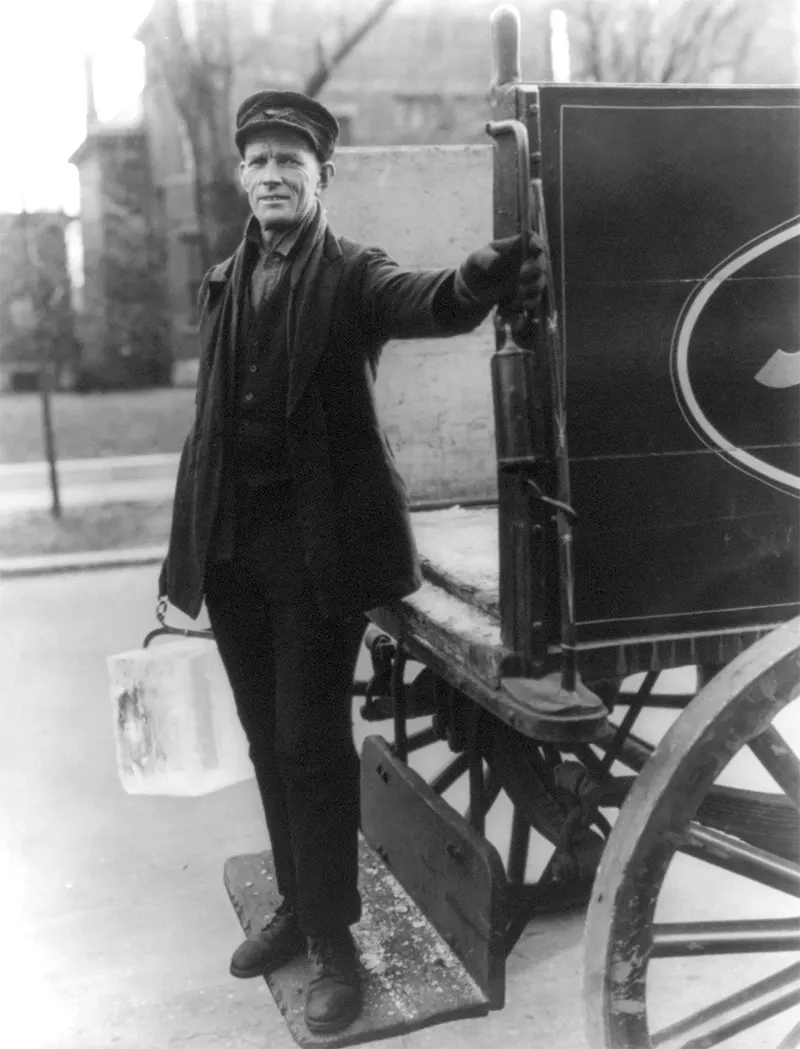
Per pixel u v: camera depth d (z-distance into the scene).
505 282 1.77
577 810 2.28
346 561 2.21
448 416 3.46
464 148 3.36
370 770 3.02
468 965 2.47
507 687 1.89
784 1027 2.33
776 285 1.85
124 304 20.69
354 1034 2.31
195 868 3.28
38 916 3.00
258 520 2.28
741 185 1.82
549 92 1.74
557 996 2.49
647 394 1.84
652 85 1.76
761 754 1.95
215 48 13.34
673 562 1.89
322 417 2.19
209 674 2.72
